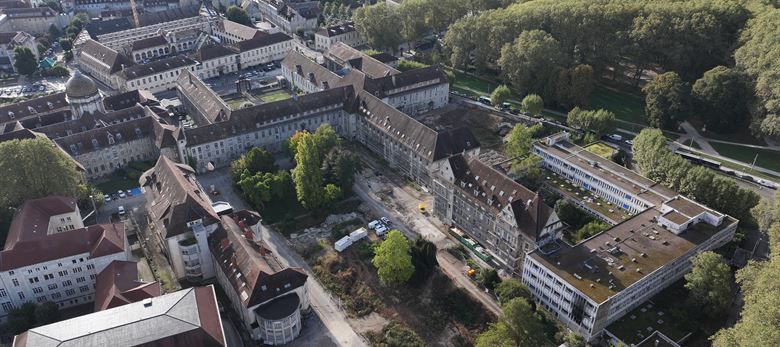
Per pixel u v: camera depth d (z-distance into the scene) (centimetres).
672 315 15112
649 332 14638
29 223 16638
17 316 14838
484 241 18012
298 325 14800
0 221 17812
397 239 15962
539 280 15788
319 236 18825
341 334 14950
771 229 16038
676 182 19788
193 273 16638
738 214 18525
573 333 14212
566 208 19288
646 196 18900
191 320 12888
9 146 17825
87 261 15750
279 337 14450
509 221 16538
